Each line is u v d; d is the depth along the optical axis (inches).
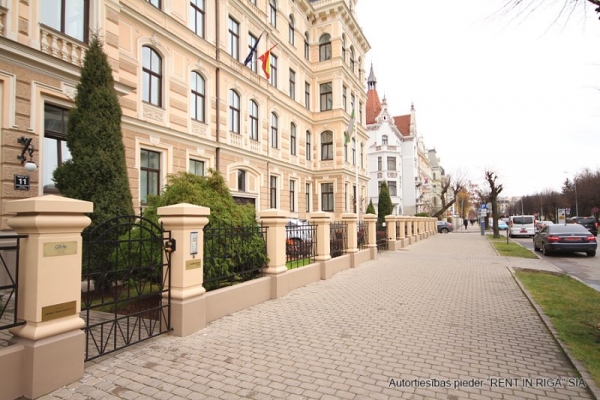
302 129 1063.6
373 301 282.8
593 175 1991.9
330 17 1120.8
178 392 134.9
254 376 148.4
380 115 1998.0
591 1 172.6
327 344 186.2
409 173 2272.4
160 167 545.6
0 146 306.2
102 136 293.4
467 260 567.5
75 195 281.6
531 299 285.4
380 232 717.9
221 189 304.7
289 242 348.2
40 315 132.0
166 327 199.2
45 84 339.0
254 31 805.9
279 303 274.2
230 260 257.8
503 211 4419.3
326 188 1136.2
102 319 225.5
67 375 139.9
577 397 133.7
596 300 283.0
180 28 584.7
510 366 160.4
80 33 389.1
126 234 269.0
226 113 693.3
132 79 494.0
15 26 319.0
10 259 227.5
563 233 636.7
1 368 123.3
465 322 227.8
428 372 153.6
